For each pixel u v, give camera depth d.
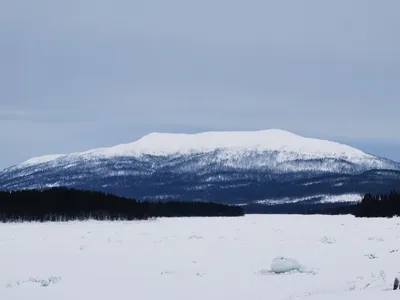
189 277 39.06
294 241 67.94
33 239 73.88
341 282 34.53
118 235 82.56
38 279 38.84
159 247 61.06
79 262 48.00
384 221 121.88
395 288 27.22
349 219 140.88
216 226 111.38
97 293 33.44
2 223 124.88
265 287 34.28
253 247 60.47
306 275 38.56
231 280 37.44
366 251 54.47
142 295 32.69
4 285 36.59
